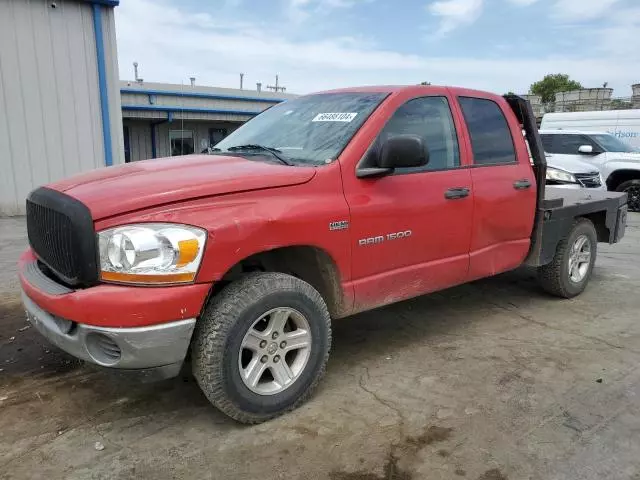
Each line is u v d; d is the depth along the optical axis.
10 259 6.79
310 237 3.14
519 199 4.59
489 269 4.46
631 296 5.64
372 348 4.19
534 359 3.99
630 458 2.78
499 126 4.58
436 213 3.86
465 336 4.45
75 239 2.65
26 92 10.55
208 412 3.21
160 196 2.72
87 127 11.22
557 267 5.26
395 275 3.70
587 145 12.78
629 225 10.48
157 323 2.63
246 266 3.45
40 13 10.42
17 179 10.73
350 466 2.71
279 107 4.48
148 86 20.69
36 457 2.75
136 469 2.67
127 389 3.47
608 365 3.89
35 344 4.16
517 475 2.64
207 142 4.69
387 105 3.71
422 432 3.01
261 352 3.03
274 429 3.03
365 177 3.44
